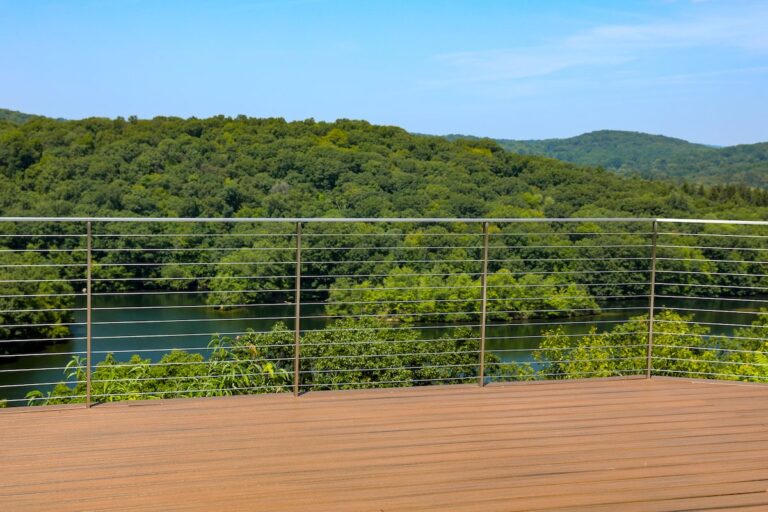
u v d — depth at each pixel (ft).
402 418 13.16
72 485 9.99
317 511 9.23
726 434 12.51
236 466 10.74
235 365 17.60
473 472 10.60
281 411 13.52
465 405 14.07
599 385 15.72
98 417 13.05
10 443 11.66
